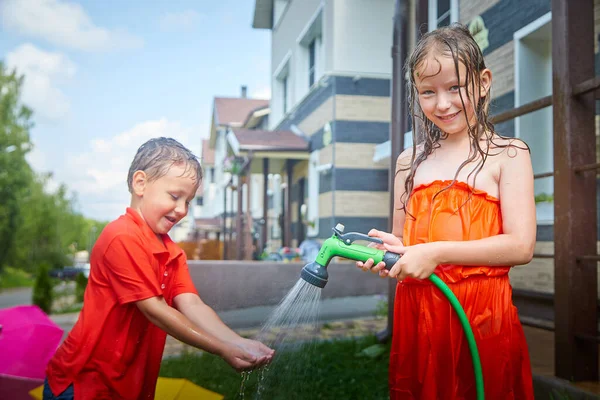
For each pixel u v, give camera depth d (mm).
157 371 1762
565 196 2557
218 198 25359
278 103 15438
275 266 5578
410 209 1551
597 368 2537
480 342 1398
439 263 1373
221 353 1588
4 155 26906
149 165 1647
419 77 1427
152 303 1588
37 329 2617
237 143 11938
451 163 1518
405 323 1513
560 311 2572
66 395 1621
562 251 2568
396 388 1523
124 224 1652
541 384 2600
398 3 4027
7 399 2416
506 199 1432
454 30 1435
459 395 1422
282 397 2072
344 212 10289
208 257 14195
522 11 5219
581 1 2602
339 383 3062
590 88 2445
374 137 10461
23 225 28984
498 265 1408
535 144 5258
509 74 5445
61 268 31547
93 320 1630
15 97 27203
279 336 1971
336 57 10383
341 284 7430
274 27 15688
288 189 12586
